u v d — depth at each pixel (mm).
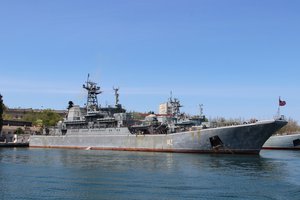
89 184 43156
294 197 36969
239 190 39969
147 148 93000
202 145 83000
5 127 182625
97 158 73312
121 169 55438
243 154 80438
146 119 100688
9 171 53781
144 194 38125
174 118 103625
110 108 112438
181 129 92812
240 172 52625
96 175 49594
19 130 176125
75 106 120750
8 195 37719
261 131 77750
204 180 45750
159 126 95562
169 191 39438
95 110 111938
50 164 62656
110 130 103438
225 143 81000
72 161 67375
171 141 88000
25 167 58562
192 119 105562
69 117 120875
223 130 80250
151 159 70000
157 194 38094
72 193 38625
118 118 102938
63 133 122375
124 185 42594
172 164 61750
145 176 48719
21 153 90250
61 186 42094
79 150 102812
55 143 121375
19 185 42688
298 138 113812
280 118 79188
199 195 37688
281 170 55094
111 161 66875
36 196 37312
